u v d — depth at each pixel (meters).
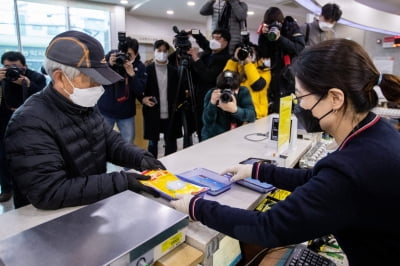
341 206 0.53
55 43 0.93
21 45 5.61
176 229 0.68
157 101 2.87
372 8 3.62
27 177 0.87
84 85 0.95
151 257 0.64
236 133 1.83
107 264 0.53
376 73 0.60
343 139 0.64
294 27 2.49
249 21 8.07
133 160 1.16
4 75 2.35
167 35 8.09
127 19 7.32
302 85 0.64
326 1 2.94
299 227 0.56
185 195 0.80
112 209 0.73
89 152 1.09
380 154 0.54
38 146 0.89
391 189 0.51
